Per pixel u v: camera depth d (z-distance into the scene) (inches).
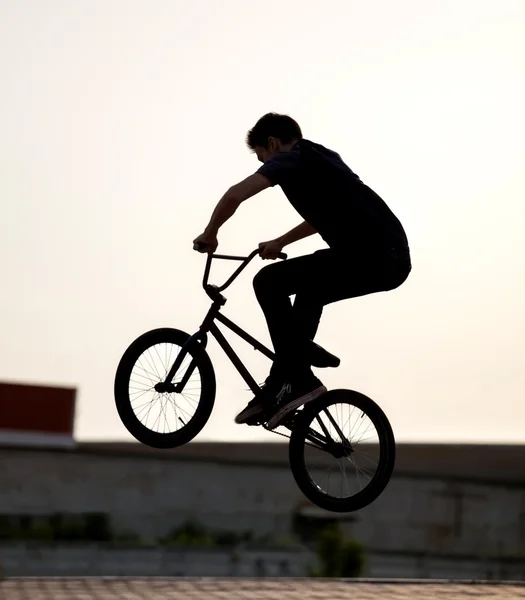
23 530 3034.0
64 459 3181.6
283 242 756.6
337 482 2308.1
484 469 3631.9
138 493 3238.2
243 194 650.8
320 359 698.2
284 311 689.6
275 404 693.3
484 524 3531.0
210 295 699.4
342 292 689.6
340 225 682.2
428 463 3700.8
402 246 682.8
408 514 3472.0
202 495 3289.9
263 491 3334.2
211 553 2839.6
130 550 2824.8
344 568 2847.0
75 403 3125.0
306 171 677.3
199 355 709.9
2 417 3026.6
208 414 712.4
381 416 716.7
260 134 713.6
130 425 712.4
